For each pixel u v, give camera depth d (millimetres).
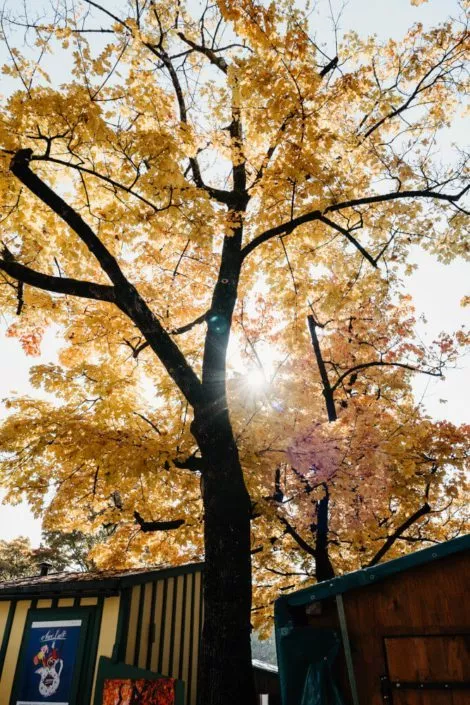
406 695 3496
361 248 7379
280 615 3971
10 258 7082
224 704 4512
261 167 7871
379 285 10078
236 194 8266
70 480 8117
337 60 8047
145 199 6500
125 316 7930
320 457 7852
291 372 10820
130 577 7117
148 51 7441
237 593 5020
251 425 7523
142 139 5824
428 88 8555
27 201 6766
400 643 3645
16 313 7113
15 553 35375
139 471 6188
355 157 8273
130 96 6254
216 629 4871
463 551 3760
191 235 6340
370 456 8250
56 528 9719
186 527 9164
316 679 3600
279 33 5965
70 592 7340
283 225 7414
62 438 6637
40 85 5805
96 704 6266
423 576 3793
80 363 7957
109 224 6898
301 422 8336
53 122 5805
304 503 8898
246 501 5578
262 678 13539
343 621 3803
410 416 10430
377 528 10766
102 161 6777
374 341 11695
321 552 9641
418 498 9875
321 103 7047
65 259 7770
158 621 7777
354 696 3555
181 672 8117
